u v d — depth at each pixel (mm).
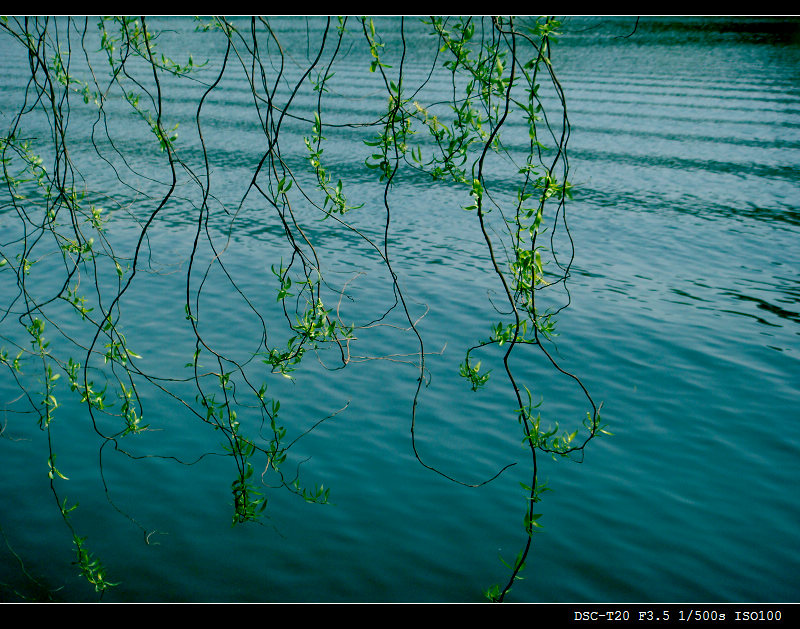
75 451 7609
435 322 10930
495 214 16234
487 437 8094
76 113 24703
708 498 7160
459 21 3646
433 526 6750
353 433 8094
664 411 8656
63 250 4605
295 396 8781
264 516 6801
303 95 27766
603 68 32969
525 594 5996
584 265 13422
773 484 7383
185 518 6754
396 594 5988
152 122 4242
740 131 23688
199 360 9562
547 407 8695
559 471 7523
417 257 13688
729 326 10945
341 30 3746
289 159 20531
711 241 14812
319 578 6137
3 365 9141
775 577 6191
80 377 8953
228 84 30094
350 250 14000
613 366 9688
